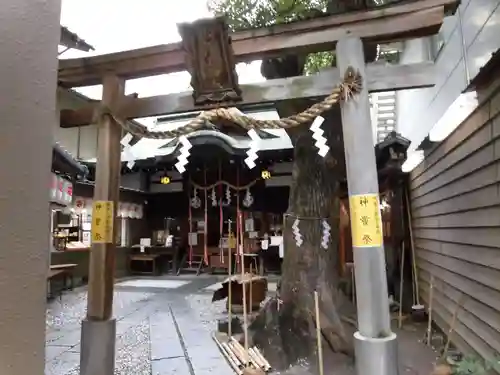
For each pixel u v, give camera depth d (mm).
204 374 4238
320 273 5004
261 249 12578
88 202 11758
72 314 7375
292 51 3480
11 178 601
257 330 5094
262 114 12258
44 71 669
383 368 2844
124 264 13297
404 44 7832
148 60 3838
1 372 573
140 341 5516
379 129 9531
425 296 6480
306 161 5289
